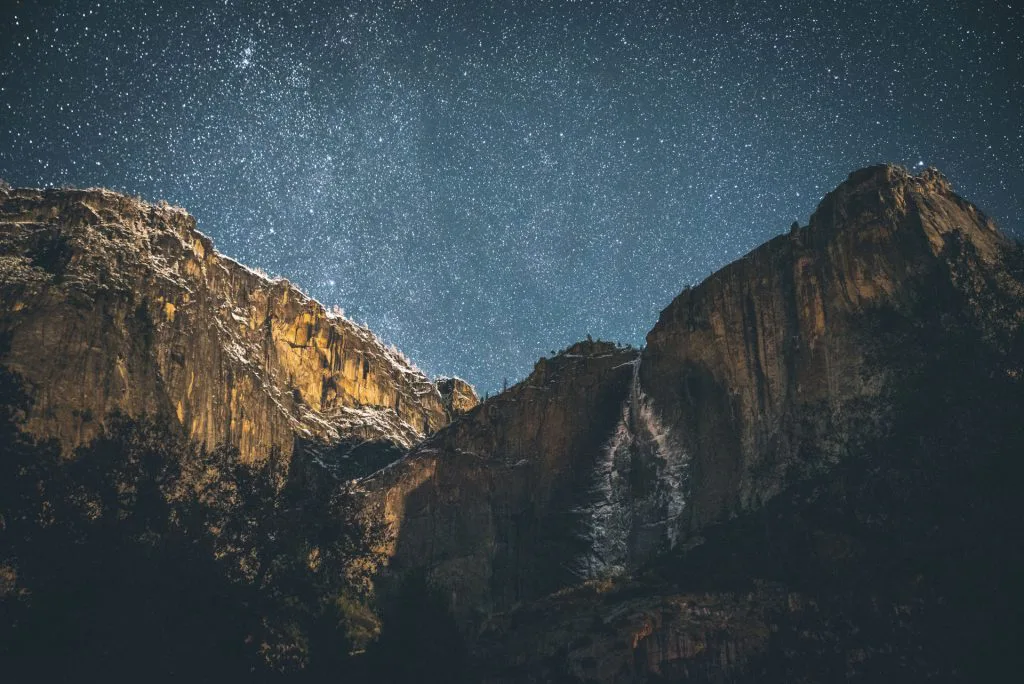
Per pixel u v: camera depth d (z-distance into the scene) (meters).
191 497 66.12
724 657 75.88
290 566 65.25
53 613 57.12
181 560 60.81
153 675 56.91
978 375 83.50
